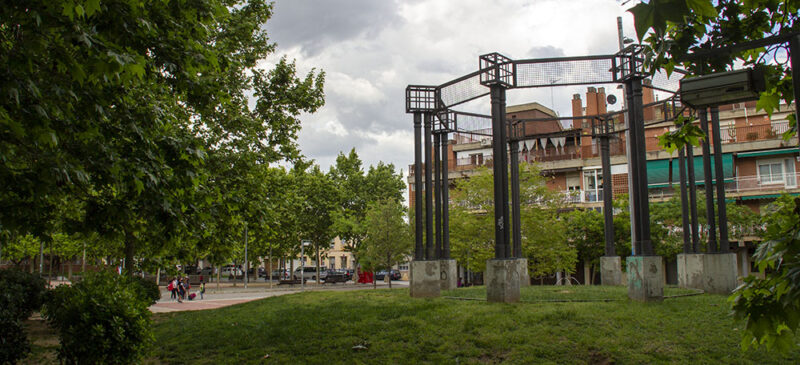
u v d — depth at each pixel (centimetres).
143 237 1284
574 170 4197
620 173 3978
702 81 544
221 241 1744
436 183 1916
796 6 508
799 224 364
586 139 4303
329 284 5622
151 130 961
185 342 1195
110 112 901
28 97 702
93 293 932
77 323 897
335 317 1273
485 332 1023
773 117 3503
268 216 1762
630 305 1187
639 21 321
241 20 1761
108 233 915
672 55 527
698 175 3509
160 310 2356
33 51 645
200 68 915
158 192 888
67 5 600
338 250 8444
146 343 955
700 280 1716
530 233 2955
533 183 3130
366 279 5759
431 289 1577
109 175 840
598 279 3922
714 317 1043
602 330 985
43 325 1653
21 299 1484
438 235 1891
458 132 1959
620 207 3538
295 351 1040
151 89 1177
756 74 519
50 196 829
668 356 852
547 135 2052
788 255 343
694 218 1833
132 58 684
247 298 3509
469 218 3192
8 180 706
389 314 1246
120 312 934
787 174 3309
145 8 838
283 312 1457
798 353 831
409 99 1694
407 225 3988
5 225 798
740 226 3116
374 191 5619
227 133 1709
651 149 3819
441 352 957
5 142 702
